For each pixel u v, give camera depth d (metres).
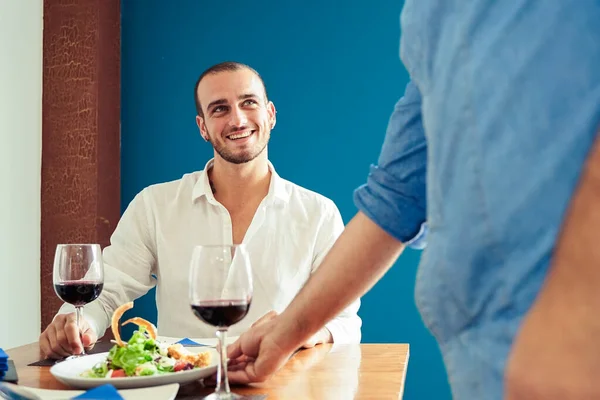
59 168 3.66
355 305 2.08
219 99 2.51
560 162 0.61
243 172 2.52
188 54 3.89
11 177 3.38
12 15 3.41
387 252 1.08
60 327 1.64
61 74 3.67
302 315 1.15
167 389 1.15
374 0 3.78
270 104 2.69
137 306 3.85
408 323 3.66
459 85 0.69
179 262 2.49
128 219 2.56
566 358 0.60
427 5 0.75
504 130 0.65
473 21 0.68
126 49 3.91
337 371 1.46
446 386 3.63
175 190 2.60
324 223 2.54
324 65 3.80
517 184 0.63
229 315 1.12
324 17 3.81
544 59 0.63
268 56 3.84
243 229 2.54
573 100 0.61
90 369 1.39
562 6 0.62
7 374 1.40
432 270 0.73
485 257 0.67
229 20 3.87
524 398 0.63
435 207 0.73
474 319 0.70
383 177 1.03
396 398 1.19
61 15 3.68
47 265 3.65
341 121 3.77
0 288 3.27
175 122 3.89
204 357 1.33
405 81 3.74
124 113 3.90
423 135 0.99
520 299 0.64
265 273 2.46
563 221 0.61
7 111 3.36
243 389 1.27
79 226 3.63
